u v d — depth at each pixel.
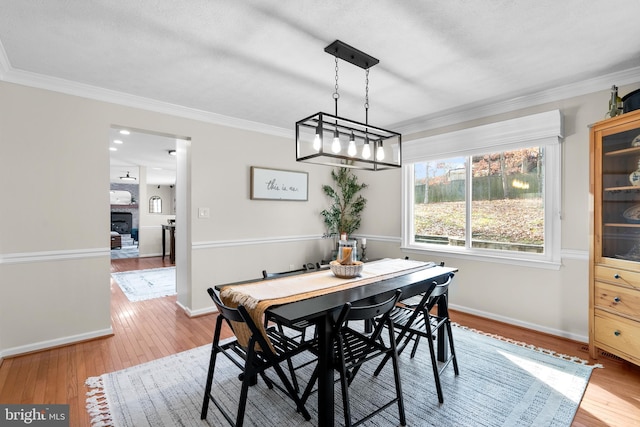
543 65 2.29
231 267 3.65
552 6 1.63
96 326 2.79
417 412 1.77
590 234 2.33
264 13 1.69
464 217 3.51
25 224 2.46
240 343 1.80
